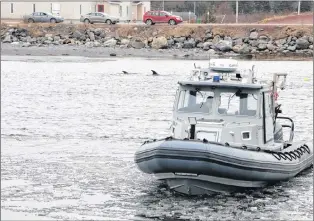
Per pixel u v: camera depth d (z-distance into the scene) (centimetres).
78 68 12462
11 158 4794
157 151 3628
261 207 3584
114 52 16562
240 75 4038
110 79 10569
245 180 3734
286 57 15362
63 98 8388
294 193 3841
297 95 8712
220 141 3856
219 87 3959
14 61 13812
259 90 3959
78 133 5925
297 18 18775
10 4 19062
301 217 3444
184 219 3388
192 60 14600
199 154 3578
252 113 3944
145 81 10269
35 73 11400
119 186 4000
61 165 4588
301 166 4178
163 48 17038
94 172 4366
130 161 4734
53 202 3666
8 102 7944
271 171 3791
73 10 19238
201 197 3744
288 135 5834
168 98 8388
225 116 3944
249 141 3925
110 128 6216
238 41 16925
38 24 17850
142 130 6138
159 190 3900
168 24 17925
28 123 6438
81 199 3728
